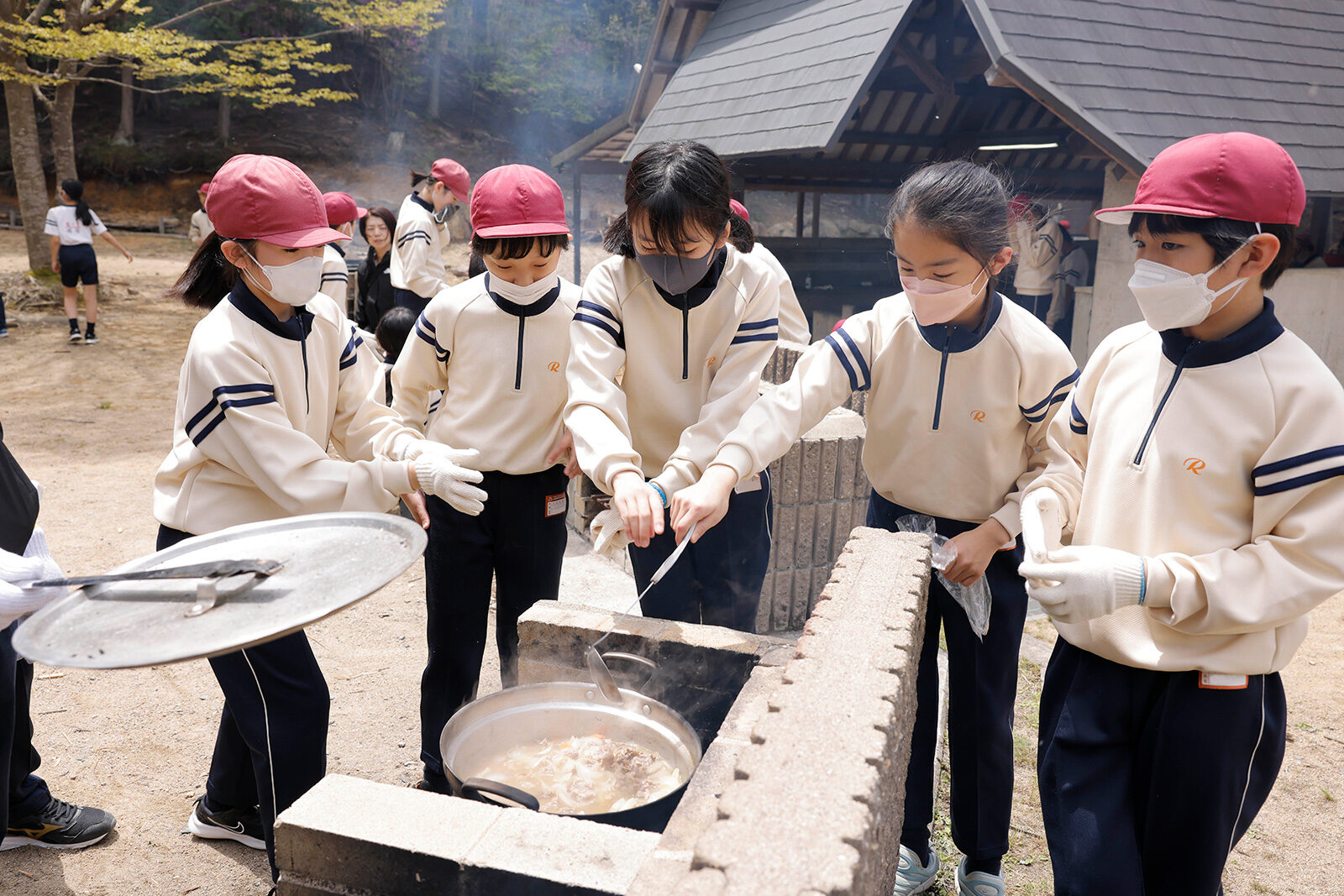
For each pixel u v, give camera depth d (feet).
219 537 5.45
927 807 8.13
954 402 7.20
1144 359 6.08
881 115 35.99
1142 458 5.89
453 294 9.18
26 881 8.34
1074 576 5.46
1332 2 31.99
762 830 3.51
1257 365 5.50
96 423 25.72
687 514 6.52
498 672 12.20
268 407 7.02
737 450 6.86
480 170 116.88
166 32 45.06
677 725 6.14
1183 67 26.32
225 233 6.79
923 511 7.79
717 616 9.07
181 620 4.25
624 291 8.04
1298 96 27.48
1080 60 25.13
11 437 23.99
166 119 113.09
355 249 78.79
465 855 4.36
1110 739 6.02
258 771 7.29
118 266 65.51
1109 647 5.94
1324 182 25.07
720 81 35.40
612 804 5.59
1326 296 27.32
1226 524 5.65
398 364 9.57
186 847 8.90
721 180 7.20
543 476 9.38
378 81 122.42
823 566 13.83
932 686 7.91
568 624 7.10
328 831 4.50
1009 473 7.48
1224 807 5.73
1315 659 13.80
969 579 7.23
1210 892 5.86
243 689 7.17
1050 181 37.47
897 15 26.96
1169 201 5.41
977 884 7.90
